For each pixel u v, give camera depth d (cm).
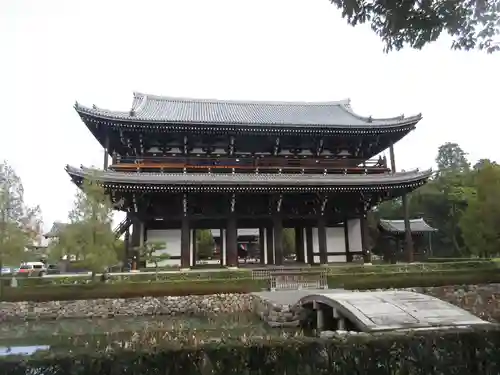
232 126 2791
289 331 1636
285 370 580
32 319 2058
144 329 1747
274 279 2341
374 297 1491
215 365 565
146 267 2680
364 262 2870
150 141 2922
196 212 2762
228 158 2966
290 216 2862
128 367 541
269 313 1812
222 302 2202
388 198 3006
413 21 846
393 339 629
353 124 2988
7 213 2447
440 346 637
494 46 843
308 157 3092
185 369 554
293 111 3778
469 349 642
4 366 524
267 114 3609
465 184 5406
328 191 2770
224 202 2775
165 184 2539
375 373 602
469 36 845
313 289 2306
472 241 2814
